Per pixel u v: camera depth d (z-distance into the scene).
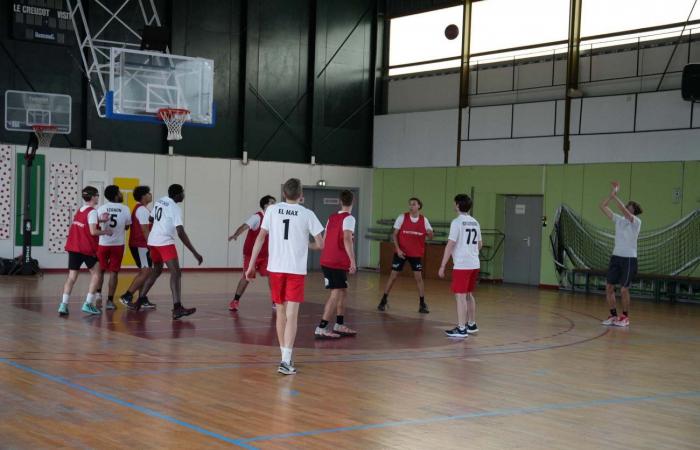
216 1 18.78
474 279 9.27
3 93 16.20
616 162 16.20
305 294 13.80
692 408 5.81
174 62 14.59
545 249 17.36
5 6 16.17
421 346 8.45
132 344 7.84
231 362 7.07
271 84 19.61
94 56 16.05
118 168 17.44
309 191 20.34
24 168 16.39
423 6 20.12
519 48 18.06
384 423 5.05
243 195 19.17
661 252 15.50
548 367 7.39
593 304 13.92
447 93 19.62
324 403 5.56
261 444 4.45
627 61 16.27
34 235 16.44
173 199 9.86
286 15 19.77
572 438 4.84
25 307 10.45
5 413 4.94
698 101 14.77
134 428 4.69
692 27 15.28
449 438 4.73
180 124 14.59
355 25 20.81
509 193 18.03
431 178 19.69
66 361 6.78
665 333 10.26
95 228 9.66
